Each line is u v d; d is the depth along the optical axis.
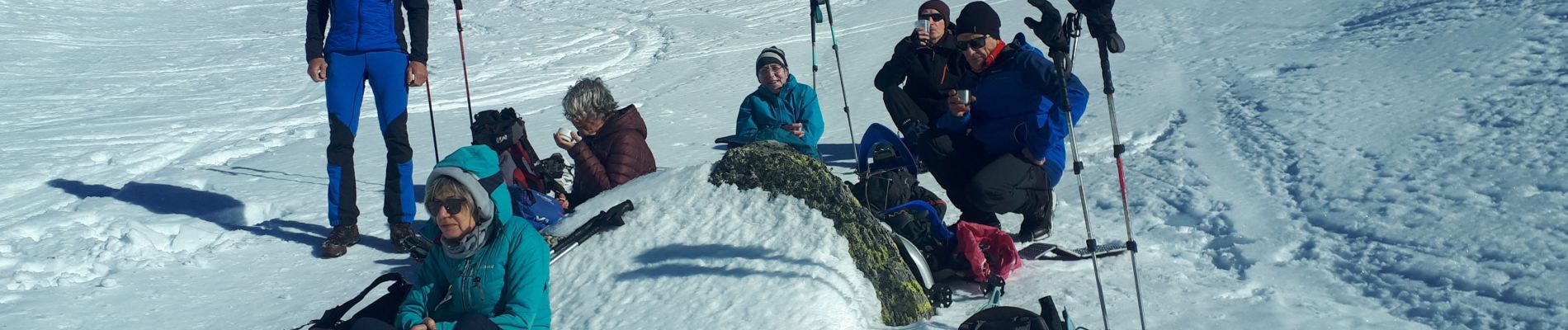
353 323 3.66
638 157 5.41
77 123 10.90
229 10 21.73
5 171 8.56
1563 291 3.83
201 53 16.25
